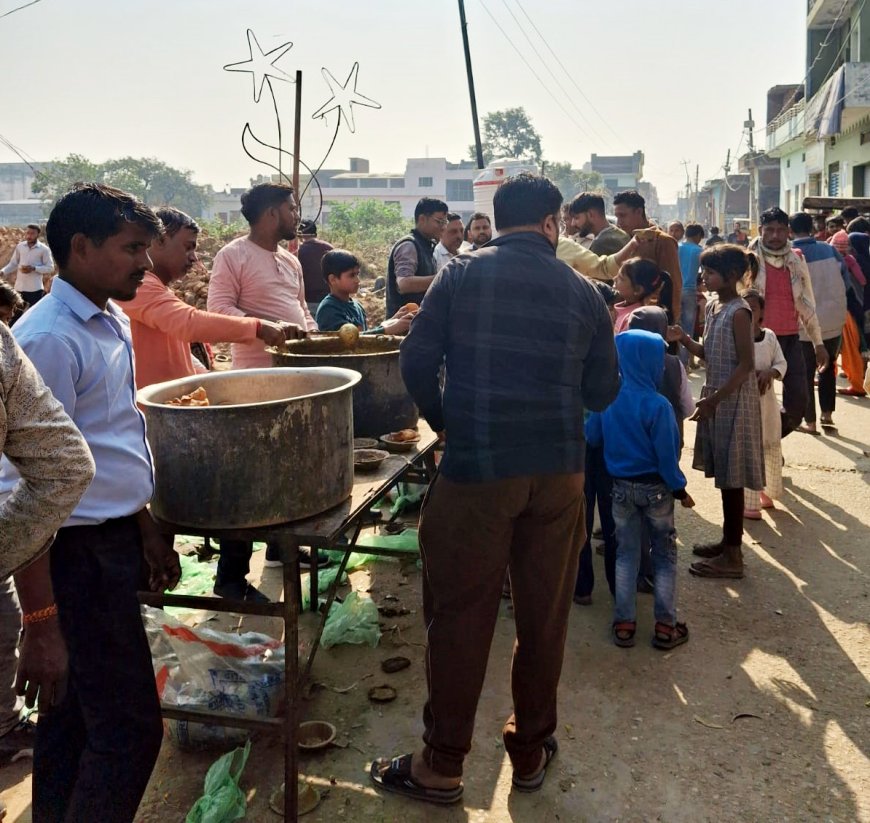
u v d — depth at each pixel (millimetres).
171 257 3197
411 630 3713
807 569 4289
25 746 2867
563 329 2299
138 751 2205
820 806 2547
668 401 3594
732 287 4258
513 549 2465
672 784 2660
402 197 76812
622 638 3531
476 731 2979
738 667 3363
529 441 2275
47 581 1862
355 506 2477
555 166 76375
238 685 2834
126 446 2129
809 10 25281
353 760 2799
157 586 2246
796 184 30812
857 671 3311
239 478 2219
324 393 2344
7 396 1431
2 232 20266
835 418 7426
